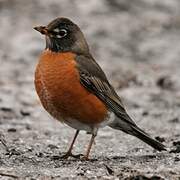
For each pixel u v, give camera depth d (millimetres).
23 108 18312
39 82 11922
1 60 23766
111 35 27438
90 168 11297
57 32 12242
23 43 25391
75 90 11867
